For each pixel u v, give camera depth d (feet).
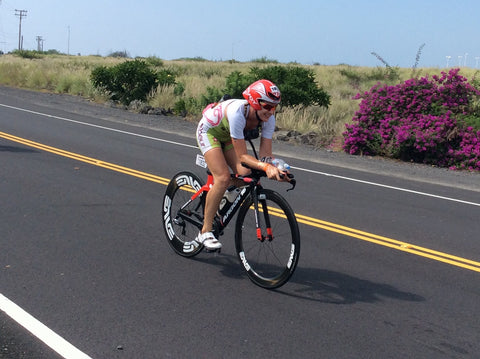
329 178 33.24
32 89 83.76
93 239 18.92
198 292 14.97
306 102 59.93
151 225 20.92
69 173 28.99
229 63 179.11
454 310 14.66
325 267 17.56
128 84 71.67
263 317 13.58
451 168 41.86
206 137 15.70
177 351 11.69
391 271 17.52
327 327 13.23
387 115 46.85
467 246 20.75
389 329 13.30
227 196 16.24
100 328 12.53
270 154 15.58
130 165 32.24
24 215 21.15
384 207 26.43
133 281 15.48
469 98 47.98
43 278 15.30
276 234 15.28
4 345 11.50
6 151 33.86
